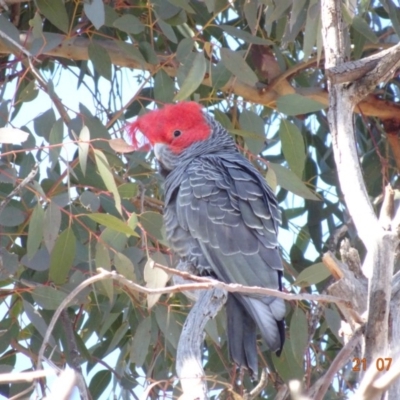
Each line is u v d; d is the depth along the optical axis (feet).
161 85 33.01
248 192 28.89
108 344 33.83
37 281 30.63
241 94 35.24
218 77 31.78
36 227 27.25
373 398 13.92
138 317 32.19
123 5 34.09
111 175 27.07
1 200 29.81
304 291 33.27
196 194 28.86
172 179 30.71
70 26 31.35
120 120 35.96
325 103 35.29
